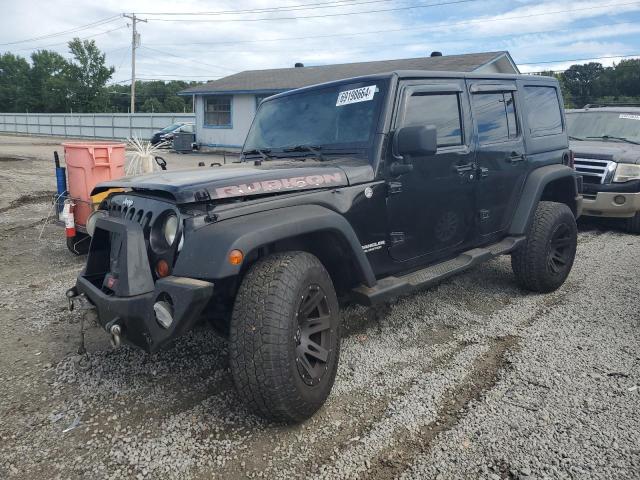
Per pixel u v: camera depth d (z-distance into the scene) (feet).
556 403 10.42
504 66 73.56
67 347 13.16
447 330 14.24
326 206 10.81
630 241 24.86
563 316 15.06
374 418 10.05
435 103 13.37
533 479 8.29
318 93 13.65
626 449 8.96
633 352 12.62
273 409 9.09
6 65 272.10
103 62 232.73
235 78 93.91
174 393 10.98
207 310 10.39
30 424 9.93
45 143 99.81
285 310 9.00
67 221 20.34
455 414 10.15
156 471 8.62
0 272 19.49
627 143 28.84
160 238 9.82
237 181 9.87
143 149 23.00
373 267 12.00
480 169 14.47
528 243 16.21
